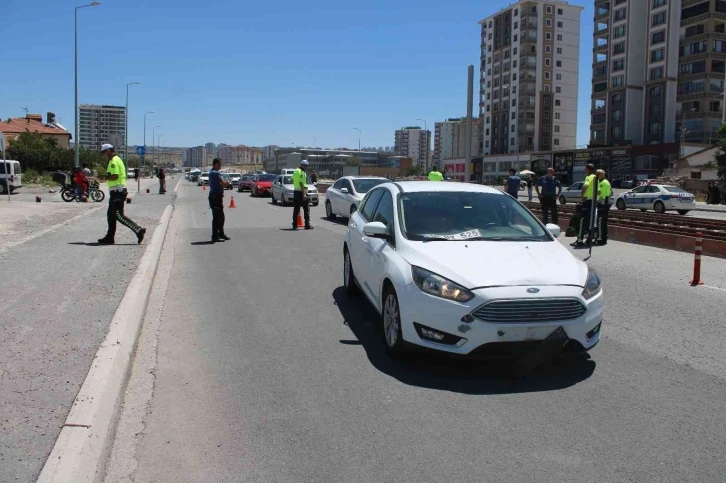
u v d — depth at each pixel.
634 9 92.81
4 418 4.19
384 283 6.22
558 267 5.62
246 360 6.00
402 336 5.62
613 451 4.14
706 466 3.95
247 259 12.27
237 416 4.68
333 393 5.13
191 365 5.86
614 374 5.64
